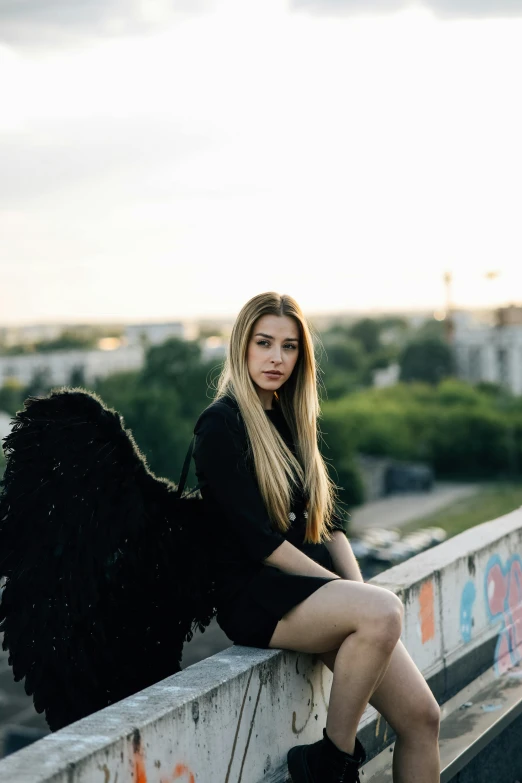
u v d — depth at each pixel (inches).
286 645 105.0
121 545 104.2
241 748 98.1
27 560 104.1
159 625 109.4
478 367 6082.7
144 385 3521.2
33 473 106.3
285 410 118.8
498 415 4055.1
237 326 113.8
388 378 6550.2
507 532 169.2
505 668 162.1
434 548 156.3
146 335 6904.5
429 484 3572.8
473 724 134.3
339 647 103.7
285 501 109.6
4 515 105.6
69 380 6067.9
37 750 77.2
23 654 103.6
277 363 112.3
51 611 103.1
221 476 106.0
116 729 81.8
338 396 4306.1
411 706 104.9
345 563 119.0
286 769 106.3
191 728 89.8
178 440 3088.1
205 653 1536.7
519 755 144.1
